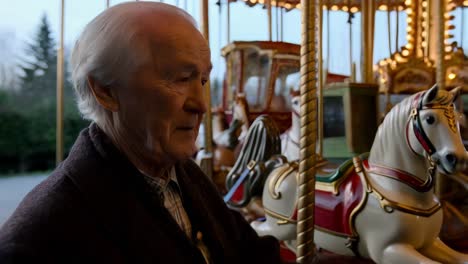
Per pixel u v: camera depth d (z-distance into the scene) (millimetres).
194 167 1307
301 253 1688
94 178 895
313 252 1704
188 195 1137
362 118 3355
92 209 861
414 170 1895
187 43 906
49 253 773
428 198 1919
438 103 1728
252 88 4203
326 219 2145
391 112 1979
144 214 924
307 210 1669
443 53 2920
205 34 2730
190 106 941
